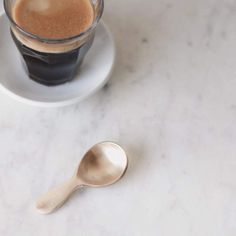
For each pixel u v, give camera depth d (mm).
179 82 489
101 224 430
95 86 456
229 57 507
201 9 523
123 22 504
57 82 455
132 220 435
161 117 473
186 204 446
